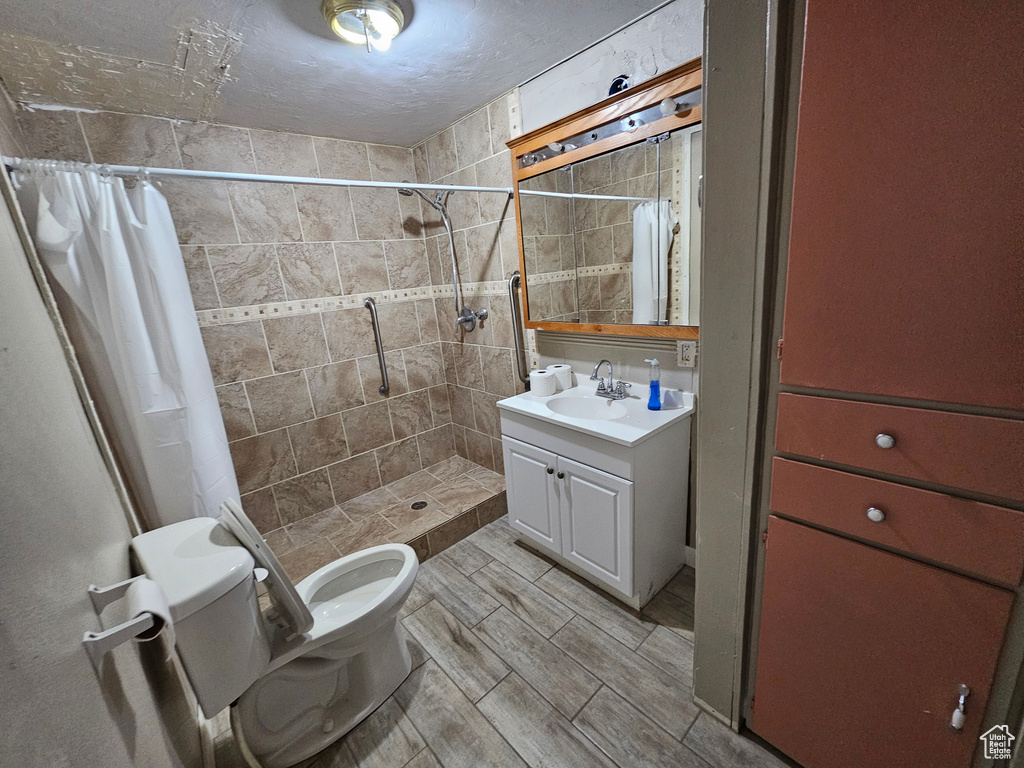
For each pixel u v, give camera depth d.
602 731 1.22
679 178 1.45
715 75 0.83
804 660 0.97
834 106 0.69
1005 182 0.58
